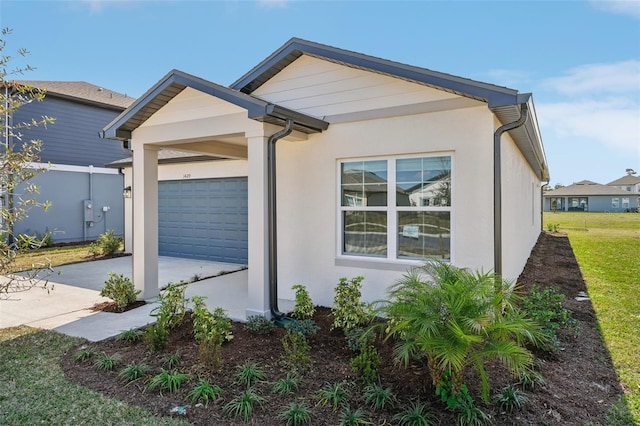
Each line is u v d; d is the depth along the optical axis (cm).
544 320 511
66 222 1709
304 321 553
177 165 1286
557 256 1342
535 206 1744
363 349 415
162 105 696
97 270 1087
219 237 1216
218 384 396
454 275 385
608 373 425
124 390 389
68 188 1720
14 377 419
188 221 1288
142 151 729
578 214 5078
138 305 698
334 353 475
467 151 579
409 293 370
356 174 682
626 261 1216
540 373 416
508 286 402
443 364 327
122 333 540
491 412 341
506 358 319
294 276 729
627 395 377
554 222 3425
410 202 635
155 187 750
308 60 713
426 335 324
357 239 684
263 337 532
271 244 607
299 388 388
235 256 1182
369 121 656
